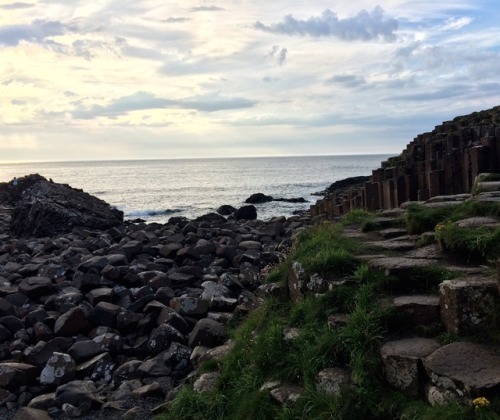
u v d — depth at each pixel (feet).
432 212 29.12
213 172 515.09
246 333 26.00
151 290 41.96
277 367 21.36
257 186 283.38
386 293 21.74
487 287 18.17
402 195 52.44
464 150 46.98
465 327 18.24
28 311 39.29
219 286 39.42
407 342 18.66
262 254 56.29
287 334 22.68
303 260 26.30
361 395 17.42
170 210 161.17
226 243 66.39
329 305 22.67
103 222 89.30
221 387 22.43
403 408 16.58
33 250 67.05
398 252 25.99
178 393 23.99
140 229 87.66
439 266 22.36
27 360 31.32
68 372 29.30
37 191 96.02
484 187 33.53
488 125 62.28
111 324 35.83
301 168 590.55
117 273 44.96
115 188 287.48
